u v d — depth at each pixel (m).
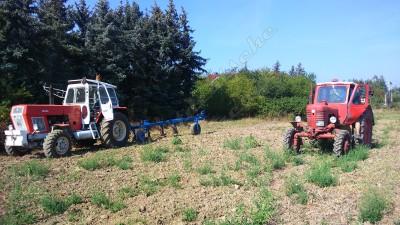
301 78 34.06
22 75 17.08
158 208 7.54
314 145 13.27
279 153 12.05
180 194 8.38
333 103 12.84
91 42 22.27
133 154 12.88
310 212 7.11
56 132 12.76
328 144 12.94
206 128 23.19
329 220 6.73
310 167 10.52
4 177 9.82
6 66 16.30
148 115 25.66
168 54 26.53
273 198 7.71
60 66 19.86
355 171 9.90
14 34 16.72
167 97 26.42
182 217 7.03
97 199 7.86
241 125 25.12
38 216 7.24
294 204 7.53
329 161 10.96
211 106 30.09
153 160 11.70
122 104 24.30
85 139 14.79
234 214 7.05
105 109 14.73
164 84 26.47
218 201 7.83
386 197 7.52
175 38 27.06
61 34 20.47
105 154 12.88
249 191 8.48
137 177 9.82
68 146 13.02
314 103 12.97
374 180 8.88
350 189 8.31
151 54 25.70
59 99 18.94
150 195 8.40
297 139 12.48
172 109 26.72
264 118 30.16
